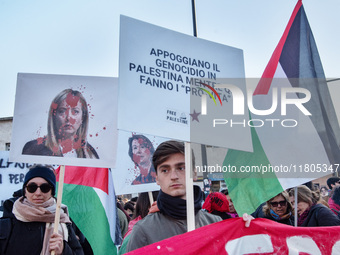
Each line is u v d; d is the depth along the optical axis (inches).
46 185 173.3
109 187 193.2
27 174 174.7
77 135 164.7
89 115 167.2
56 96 165.9
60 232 171.5
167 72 129.8
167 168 133.1
